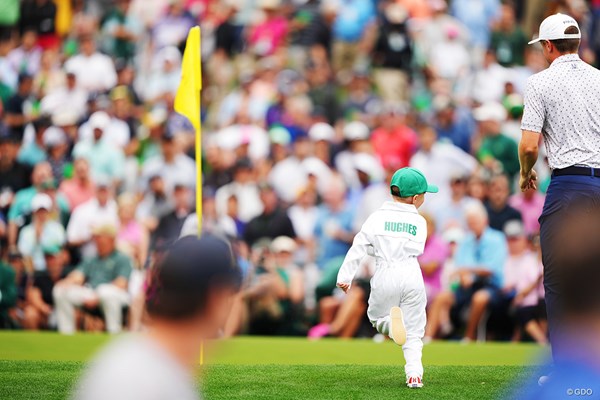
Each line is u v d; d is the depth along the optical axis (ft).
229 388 79.10
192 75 98.07
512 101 165.37
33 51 203.72
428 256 135.33
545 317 131.13
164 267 32.89
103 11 217.77
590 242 35.45
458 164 155.74
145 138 174.09
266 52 203.92
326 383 81.30
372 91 192.44
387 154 167.53
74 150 167.22
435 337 132.67
